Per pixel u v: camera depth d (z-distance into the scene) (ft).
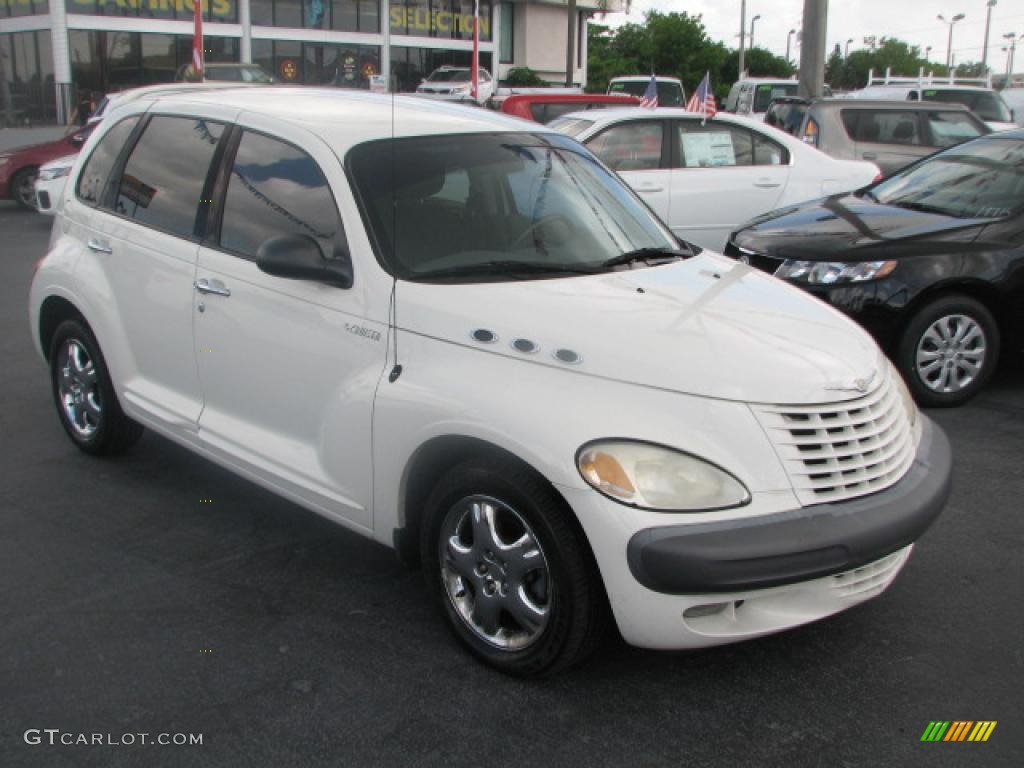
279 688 10.73
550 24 148.05
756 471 9.78
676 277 12.58
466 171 13.10
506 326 10.73
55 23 98.73
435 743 9.88
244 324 13.17
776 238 21.76
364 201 12.24
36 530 14.47
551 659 10.42
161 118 15.60
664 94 90.27
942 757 9.78
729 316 11.35
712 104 34.04
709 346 10.50
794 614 10.22
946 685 10.99
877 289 19.85
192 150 14.66
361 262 11.91
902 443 11.12
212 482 16.37
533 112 48.88
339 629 11.93
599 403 9.95
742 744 9.95
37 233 43.78
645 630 9.74
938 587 13.14
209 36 106.73
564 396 10.09
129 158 15.90
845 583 10.41
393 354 11.46
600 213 13.78
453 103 15.44
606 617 10.31
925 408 20.67
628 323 10.78
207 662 11.19
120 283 15.37
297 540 14.30
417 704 10.48
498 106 54.08
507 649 10.85
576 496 9.66
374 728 10.09
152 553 13.83
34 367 22.89
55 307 17.12
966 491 16.29
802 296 12.84
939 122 43.14
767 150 30.71
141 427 17.02
